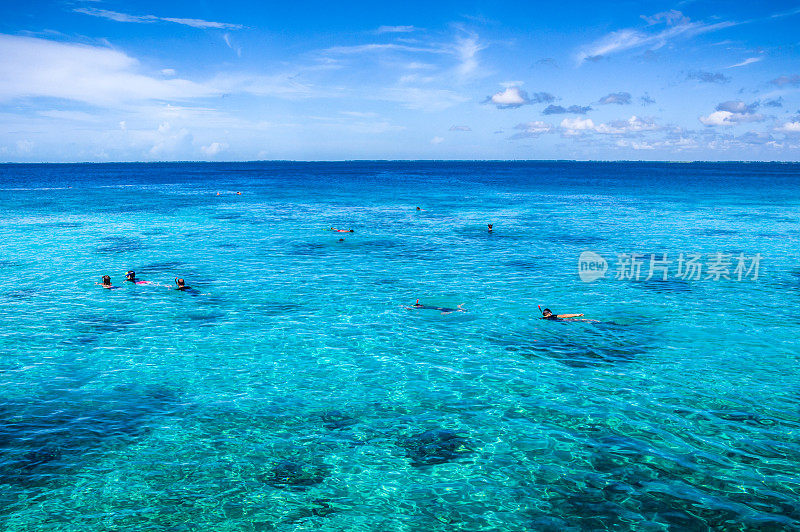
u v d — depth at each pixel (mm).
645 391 13242
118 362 14992
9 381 13656
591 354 15672
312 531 8492
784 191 82438
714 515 8719
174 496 9266
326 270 26906
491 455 10562
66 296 21594
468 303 20875
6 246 33094
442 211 55938
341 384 13734
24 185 101000
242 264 28250
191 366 14781
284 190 89812
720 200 67188
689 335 17156
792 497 9133
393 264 28391
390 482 9758
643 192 83188
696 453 10523
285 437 11234
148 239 36344
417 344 16516
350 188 95688
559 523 8633
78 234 38406
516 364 14961
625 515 8766
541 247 33594
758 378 13938
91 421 11750
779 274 25609
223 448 10789
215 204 63156
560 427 11578
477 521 8727
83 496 9219
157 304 20578
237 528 8523
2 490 9305
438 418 12023
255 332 17547
